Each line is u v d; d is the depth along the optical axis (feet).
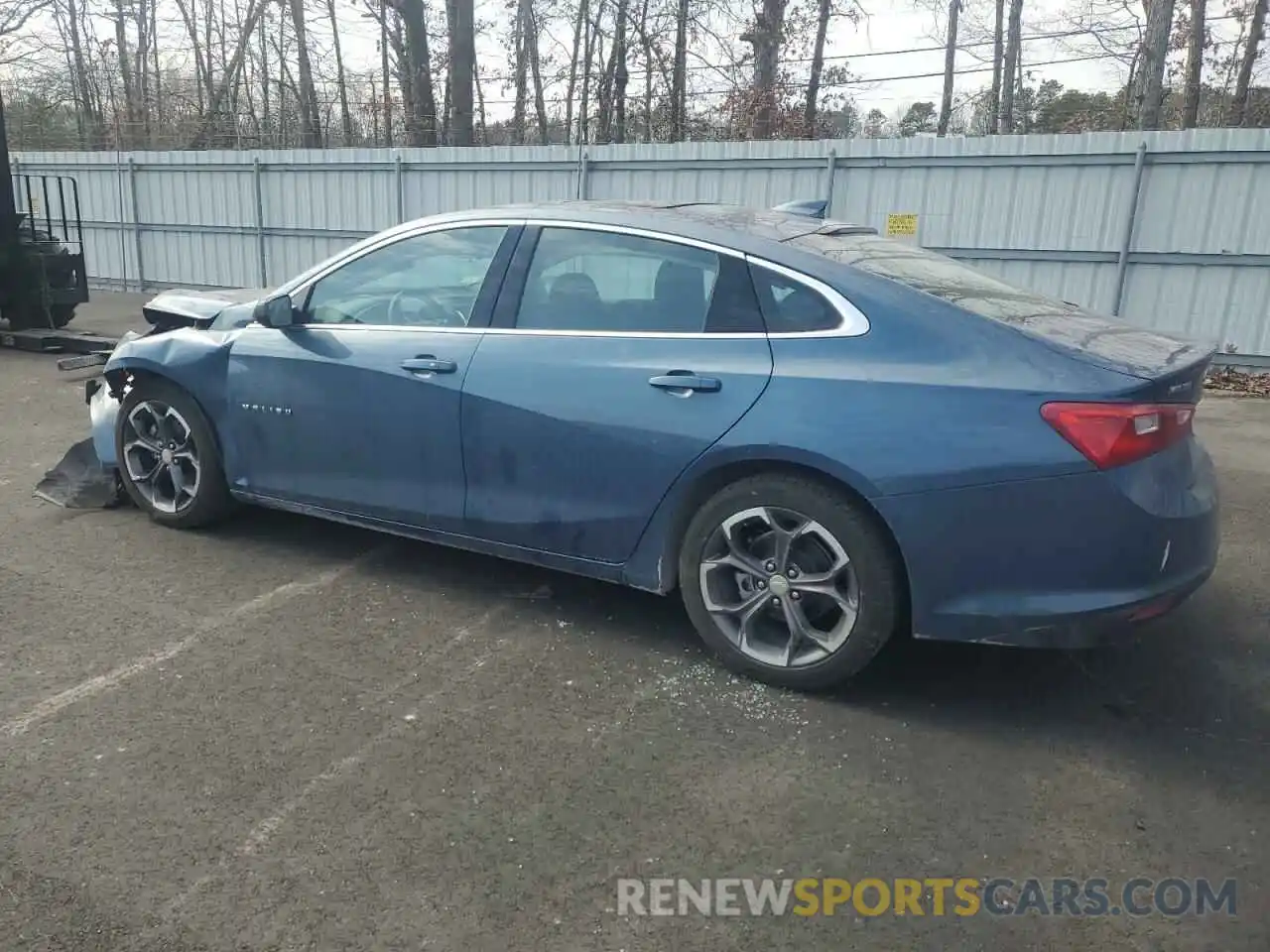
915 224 39.68
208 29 110.83
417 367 13.20
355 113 107.24
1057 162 36.70
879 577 10.70
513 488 12.80
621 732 10.59
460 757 10.04
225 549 15.70
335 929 7.67
